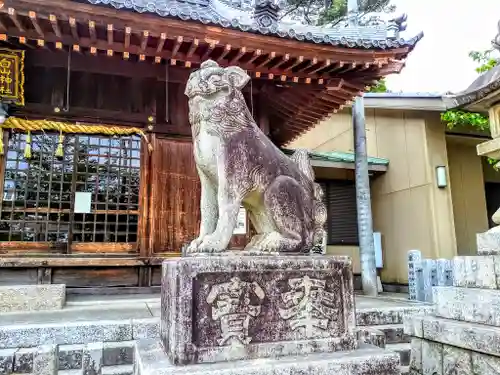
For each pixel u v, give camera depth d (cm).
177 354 266
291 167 374
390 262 1273
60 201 846
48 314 587
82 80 902
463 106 488
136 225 886
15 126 821
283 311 298
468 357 364
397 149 1273
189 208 929
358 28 1064
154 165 914
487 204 1491
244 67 848
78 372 444
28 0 631
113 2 661
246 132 347
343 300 319
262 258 301
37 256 796
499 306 352
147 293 842
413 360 432
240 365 265
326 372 272
